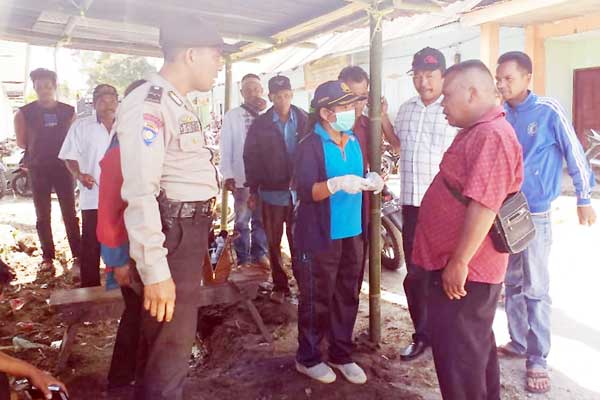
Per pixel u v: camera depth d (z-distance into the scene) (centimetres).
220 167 582
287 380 340
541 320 334
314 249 324
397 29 989
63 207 611
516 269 362
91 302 362
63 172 600
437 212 254
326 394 326
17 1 432
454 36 1352
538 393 331
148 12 470
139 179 216
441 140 370
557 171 338
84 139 486
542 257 334
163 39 239
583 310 466
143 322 248
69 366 377
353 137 345
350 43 1092
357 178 307
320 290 332
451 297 245
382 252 620
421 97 376
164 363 244
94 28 521
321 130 326
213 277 392
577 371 358
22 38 532
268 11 482
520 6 774
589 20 1009
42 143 589
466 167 239
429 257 261
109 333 441
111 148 256
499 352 381
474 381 255
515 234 243
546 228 335
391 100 1589
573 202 923
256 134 478
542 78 1136
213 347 420
